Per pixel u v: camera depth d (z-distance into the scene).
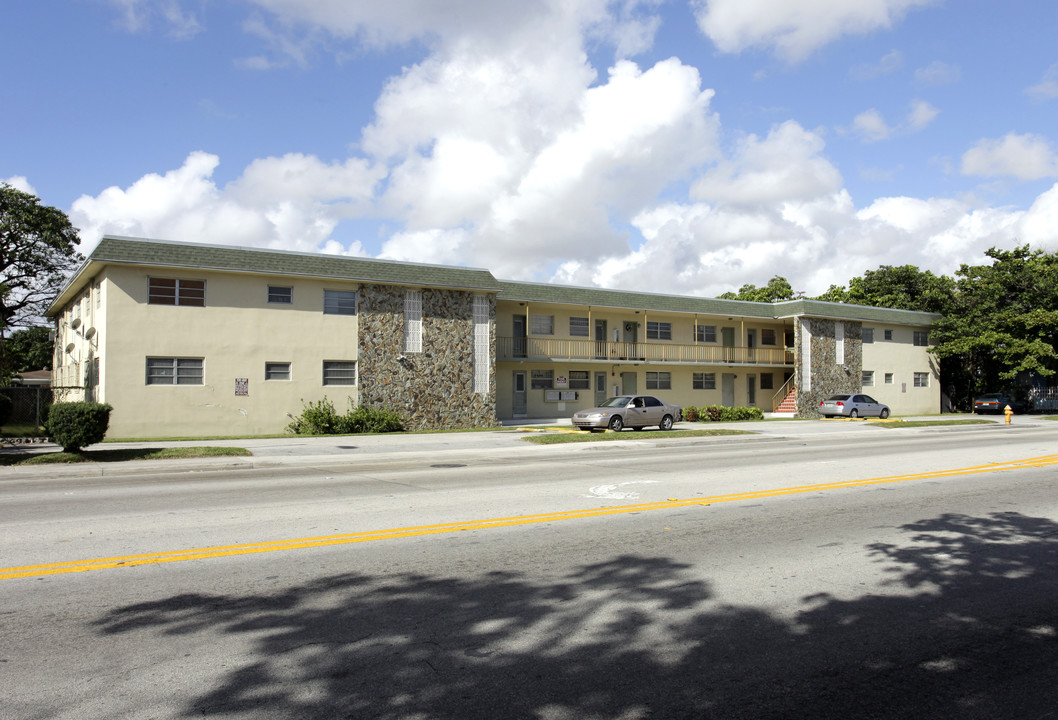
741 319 42.75
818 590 6.00
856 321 44.09
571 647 4.71
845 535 8.05
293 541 7.67
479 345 31.19
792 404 42.06
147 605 5.52
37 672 4.28
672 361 39.28
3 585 6.03
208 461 15.70
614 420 26.61
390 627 5.05
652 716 3.79
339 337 28.14
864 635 5.00
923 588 6.10
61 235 47.53
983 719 3.84
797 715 3.84
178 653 4.56
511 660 4.49
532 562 6.82
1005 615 5.46
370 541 7.68
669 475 13.46
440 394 30.12
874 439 24.03
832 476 13.21
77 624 5.09
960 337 45.88
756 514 9.28
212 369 25.69
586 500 10.41
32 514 9.34
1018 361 43.97
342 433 26.53
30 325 51.12
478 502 10.24
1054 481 12.56
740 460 16.47
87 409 15.99
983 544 7.66
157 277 25.00
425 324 29.95
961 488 11.67
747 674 4.34
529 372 36.19
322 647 4.68
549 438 21.86
